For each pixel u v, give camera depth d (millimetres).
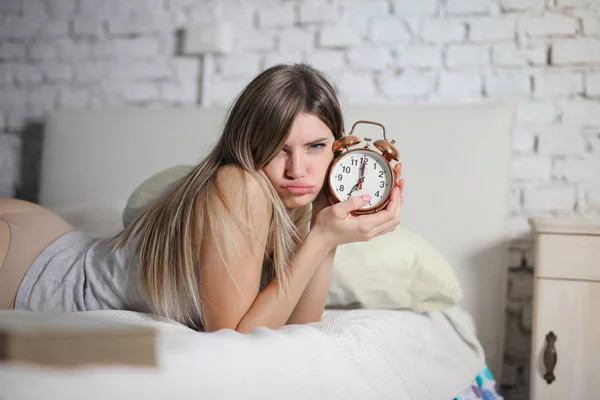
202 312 1214
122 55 2576
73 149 2416
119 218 2254
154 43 2543
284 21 2402
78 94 2619
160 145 2336
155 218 1300
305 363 1005
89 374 720
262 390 895
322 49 2361
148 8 2557
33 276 1421
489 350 1988
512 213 2199
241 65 2436
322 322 1300
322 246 1231
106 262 1357
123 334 790
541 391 1683
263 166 1225
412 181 2080
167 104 2521
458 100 2244
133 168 2352
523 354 2182
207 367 846
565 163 2170
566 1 2184
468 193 2043
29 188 2684
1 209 1515
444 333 1625
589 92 2162
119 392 723
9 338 732
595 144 2154
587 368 1664
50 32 2660
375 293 1588
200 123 2309
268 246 1319
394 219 1254
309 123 1204
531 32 2203
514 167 2199
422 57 2275
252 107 1211
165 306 1215
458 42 2252
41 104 2662
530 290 2182
